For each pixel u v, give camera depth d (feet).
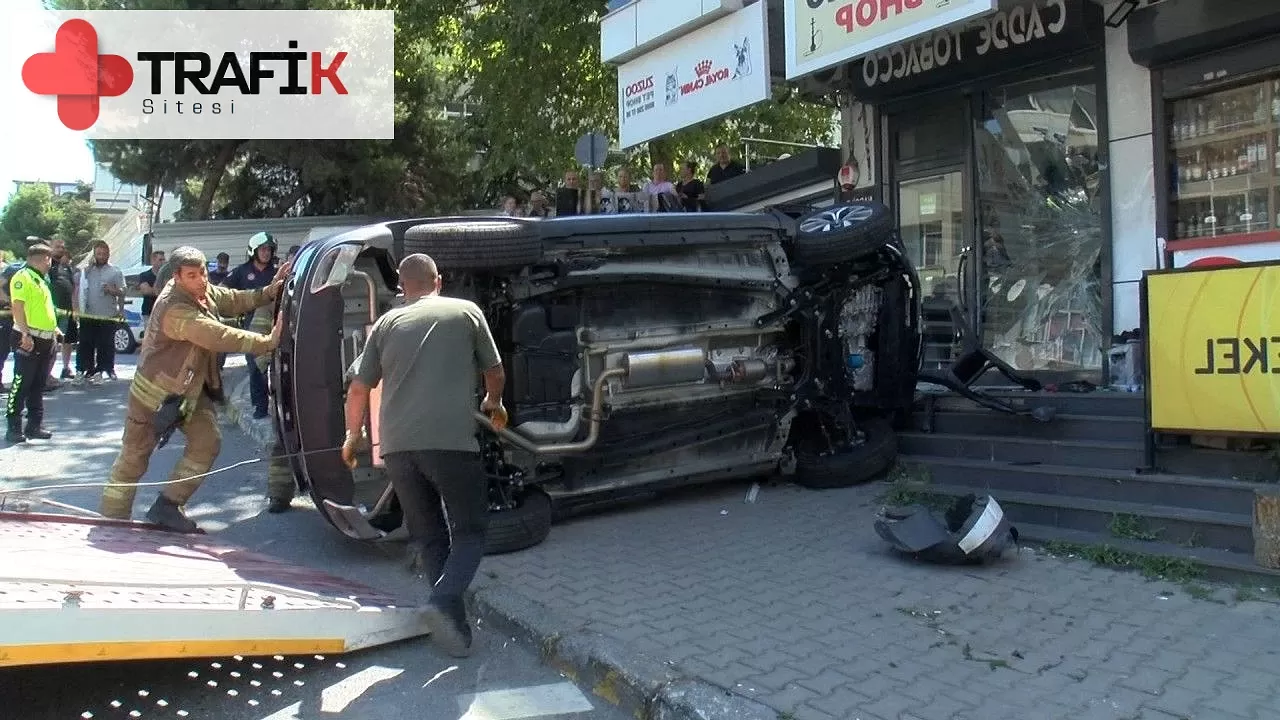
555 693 13.20
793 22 26.25
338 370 18.13
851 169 31.60
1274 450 17.28
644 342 20.43
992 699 11.80
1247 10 21.70
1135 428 20.08
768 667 12.90
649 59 33.50
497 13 50.21
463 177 87.92
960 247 29.96
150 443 18.56
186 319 17.89
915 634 14.03
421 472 13.99
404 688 13.33
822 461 23.26
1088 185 26.81
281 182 89.30
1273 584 15.15
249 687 13.25
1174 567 16.19
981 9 21.42
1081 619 14.44
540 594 16.22
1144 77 24.90
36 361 31.01
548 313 19.56
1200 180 24.07
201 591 13.01
